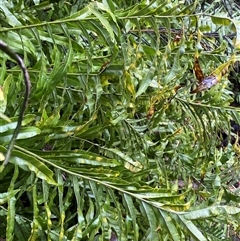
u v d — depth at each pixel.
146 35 0.90
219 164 1.11
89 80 0.75
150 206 0.65
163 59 0.67
